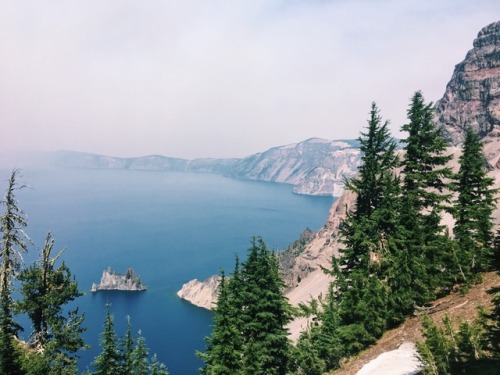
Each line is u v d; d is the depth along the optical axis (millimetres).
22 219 27453
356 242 32469
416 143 32312
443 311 28344
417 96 32625
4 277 26750
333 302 34469
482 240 34562
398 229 31047
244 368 28547
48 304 28031
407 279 30156
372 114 32125
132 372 34906
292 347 32938
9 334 23062
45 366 23719
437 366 20453
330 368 32156
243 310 31250
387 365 24578
